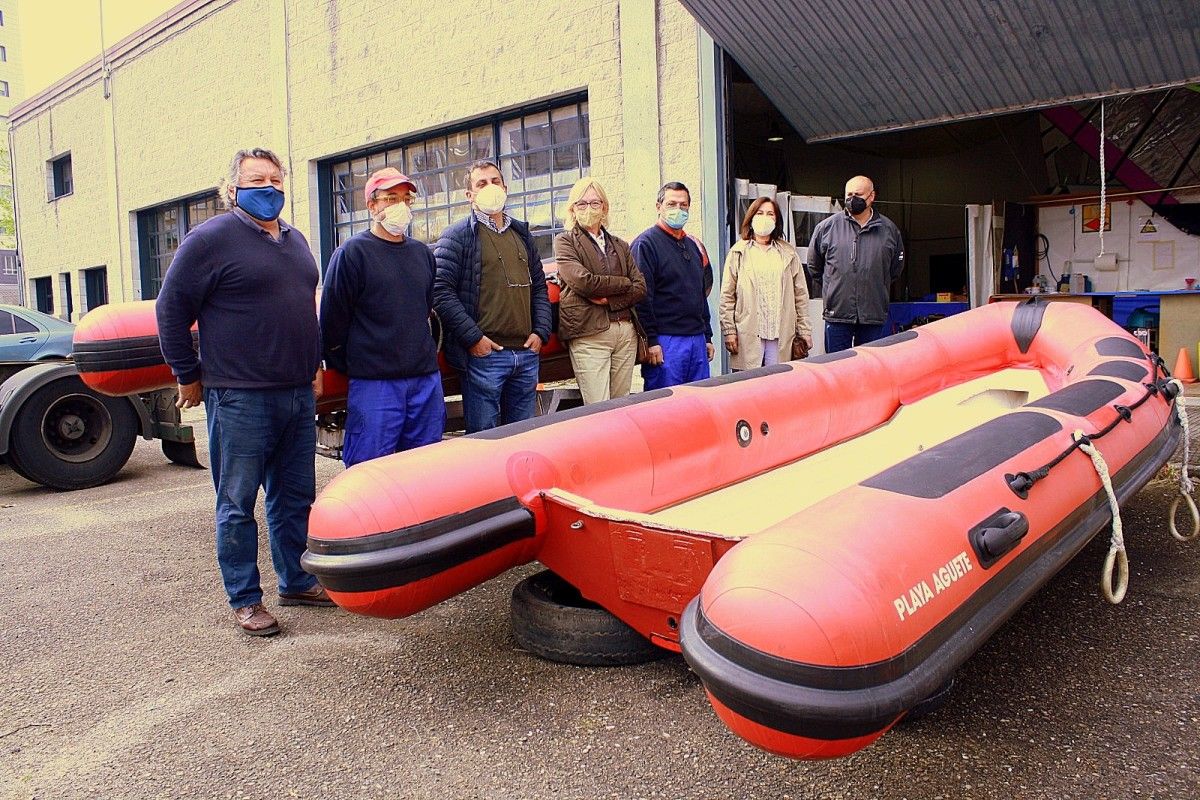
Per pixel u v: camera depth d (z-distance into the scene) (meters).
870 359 4.69
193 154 13.94
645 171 7.85
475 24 9.25
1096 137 9.69
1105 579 2.73
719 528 3.14
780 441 4.01
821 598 1.81
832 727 1.75
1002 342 5.15
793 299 5.54
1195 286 9.17
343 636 3.40
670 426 3.55
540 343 4.54
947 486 2.28
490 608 3.63
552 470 3.11
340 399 4.61
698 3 6.43
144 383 4.46
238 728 2.69
